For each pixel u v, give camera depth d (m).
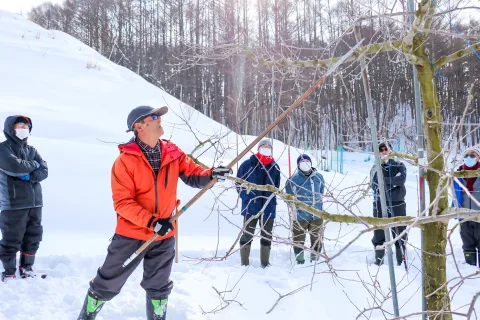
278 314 3.42
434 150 2.16
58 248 5.12
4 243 4.08
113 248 2.76
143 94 15.72
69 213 6.30
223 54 2.95
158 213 2.83
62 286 3.99
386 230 2.49
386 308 3.50
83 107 12.58
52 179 6.96
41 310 3.42
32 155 4.34
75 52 18.12
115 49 32.56
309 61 2.55
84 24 39.72
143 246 2.67
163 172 2.85
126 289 3.86
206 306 3.54
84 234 5.79
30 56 15.79
